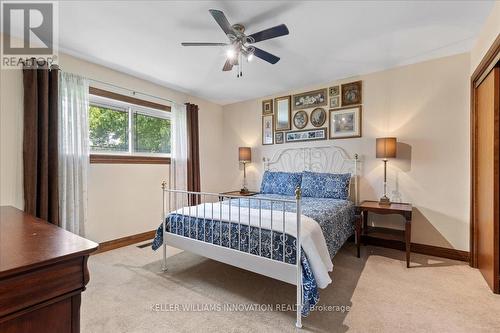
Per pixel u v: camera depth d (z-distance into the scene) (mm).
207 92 4105
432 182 2883
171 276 2361
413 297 1968
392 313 1760
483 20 2123
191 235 2291
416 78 2979
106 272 2439
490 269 2119
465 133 2703
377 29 2264
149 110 3695
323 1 1872
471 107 2582
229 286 2172
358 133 3357
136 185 3434
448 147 2795
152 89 3643
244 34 2086
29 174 2354
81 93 2797
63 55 2703
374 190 3244
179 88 3902
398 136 3090
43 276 722
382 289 2096
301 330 1590
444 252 2805
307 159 3789
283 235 1739
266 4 1906
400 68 3082
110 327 1619
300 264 1638
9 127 2344
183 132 4023
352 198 3383
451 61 2781
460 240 2729
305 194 3373
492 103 2086
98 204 3027
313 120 3732
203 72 3254
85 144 2822
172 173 3871
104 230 3074
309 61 2936
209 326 1638
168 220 2477
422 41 2480
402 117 3066
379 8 1960
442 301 1908
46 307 730
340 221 2539
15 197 2367
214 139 4699
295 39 2436
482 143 2367
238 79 3520
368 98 3295
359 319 1696
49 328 736
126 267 2561
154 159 3660
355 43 2520
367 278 2299
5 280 650
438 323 1650
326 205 2660
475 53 2514
